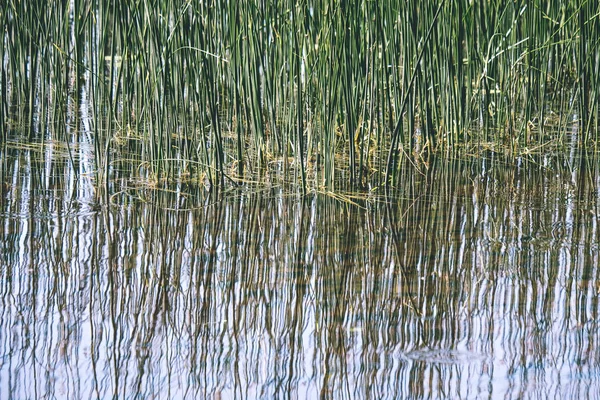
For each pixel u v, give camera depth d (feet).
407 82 30.71
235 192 27.20
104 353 16.79
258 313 18.67
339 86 30.76
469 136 34.96
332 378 16.06
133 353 16.85
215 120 27.43
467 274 20.97
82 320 18.10
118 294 19.40
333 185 27.58
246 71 30.96
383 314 18.75
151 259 21.47
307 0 29.63
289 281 20.39
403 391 15.60
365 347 17.28
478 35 35.37
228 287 19.98
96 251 21.88
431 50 31.19
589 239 23.40
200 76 30.04
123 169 29.27
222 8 31.91
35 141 32.50
